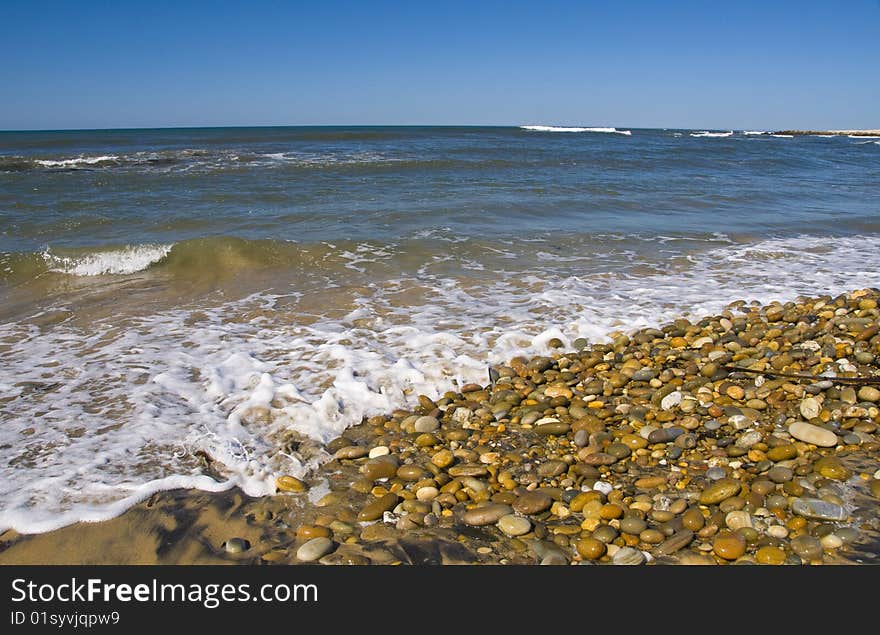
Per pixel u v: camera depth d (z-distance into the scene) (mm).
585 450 3719
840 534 2883
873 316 5930
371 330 5691
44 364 4879
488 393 4617
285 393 4379
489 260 8195
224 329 5699
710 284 7426
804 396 4309
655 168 20922
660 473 3521
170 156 21578
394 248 8547
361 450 3740
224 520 3109
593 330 5797
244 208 11219
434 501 3238
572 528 3016
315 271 7586
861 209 13055
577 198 13047
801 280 7652
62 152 24594
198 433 3848
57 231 9461
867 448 3664
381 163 18891
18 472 3398
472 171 18172
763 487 3205
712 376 4734
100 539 2943
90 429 3881
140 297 6691
